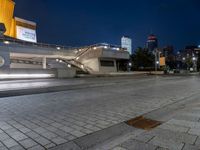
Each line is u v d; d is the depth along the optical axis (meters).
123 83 18.42
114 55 46.09
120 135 4.29
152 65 65.19
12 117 5.75
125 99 8.95
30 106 7.39
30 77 24.39
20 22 57.00
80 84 15.84
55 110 6.69
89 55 45.50
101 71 44.34
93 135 4.27
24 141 3.90
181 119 5.25
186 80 24.03
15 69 22.97
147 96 9.84
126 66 59.81
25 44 36.12
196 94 10.52
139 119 5.55
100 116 5.86
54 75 27.17
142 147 3.46
